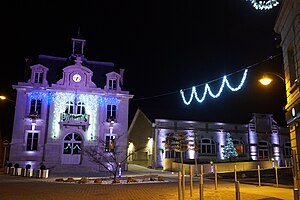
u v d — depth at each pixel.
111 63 35.78
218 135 39.25
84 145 31.00
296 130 12.64
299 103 11.90
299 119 12.11
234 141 39.91
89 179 19.89
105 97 32.72
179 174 9.98
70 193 12.93
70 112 31.44
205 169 31.14
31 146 30.09
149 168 36.75
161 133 36.91
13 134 29.78
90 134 31.45
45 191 13.58
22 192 13.20
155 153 35.94
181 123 38.06
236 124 40.50
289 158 42.00
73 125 30.97
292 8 12.53
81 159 30.64
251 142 40.53
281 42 14.48
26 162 29.55
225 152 37.75
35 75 31.75
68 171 29.69
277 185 17.03
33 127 30.30
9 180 20.03
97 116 32.09
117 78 33.78
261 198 11.65
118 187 15.69
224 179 24.14
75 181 19.17
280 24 14.36
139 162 41.00
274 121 42.53
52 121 30.75
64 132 30.83
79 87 31.95
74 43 35.12
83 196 12.05
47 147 30.08
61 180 19.45
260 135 41.25
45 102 31.12
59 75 32.81
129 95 33.41
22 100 30.69
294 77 13.34
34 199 11.22
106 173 28.44
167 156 36.44
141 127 41.53
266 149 41.22
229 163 32.06
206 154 37.94
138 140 42.25
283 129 42.84
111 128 32.22
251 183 19.33
